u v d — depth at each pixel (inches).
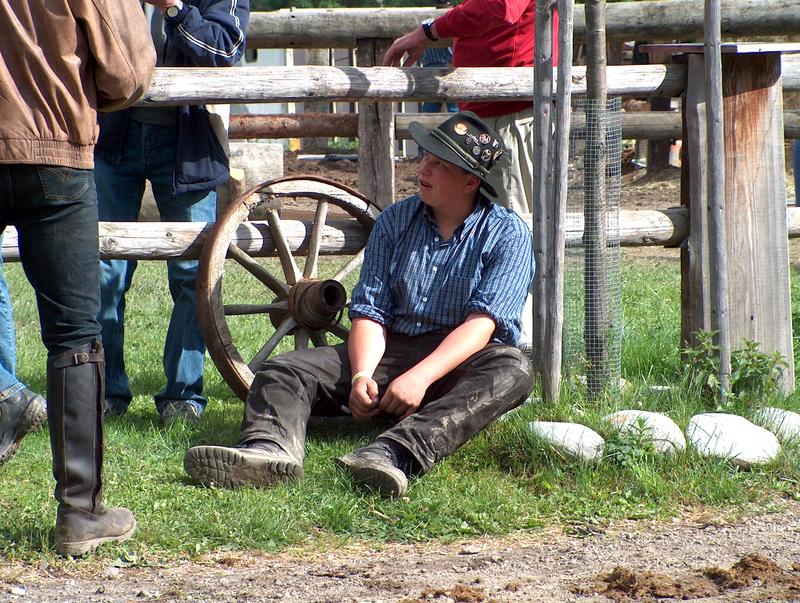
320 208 402.3
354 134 733.3
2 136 231.1
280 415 320.8
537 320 378.6
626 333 489.7
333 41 658.8
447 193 341.7
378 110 641.6
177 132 386.3
